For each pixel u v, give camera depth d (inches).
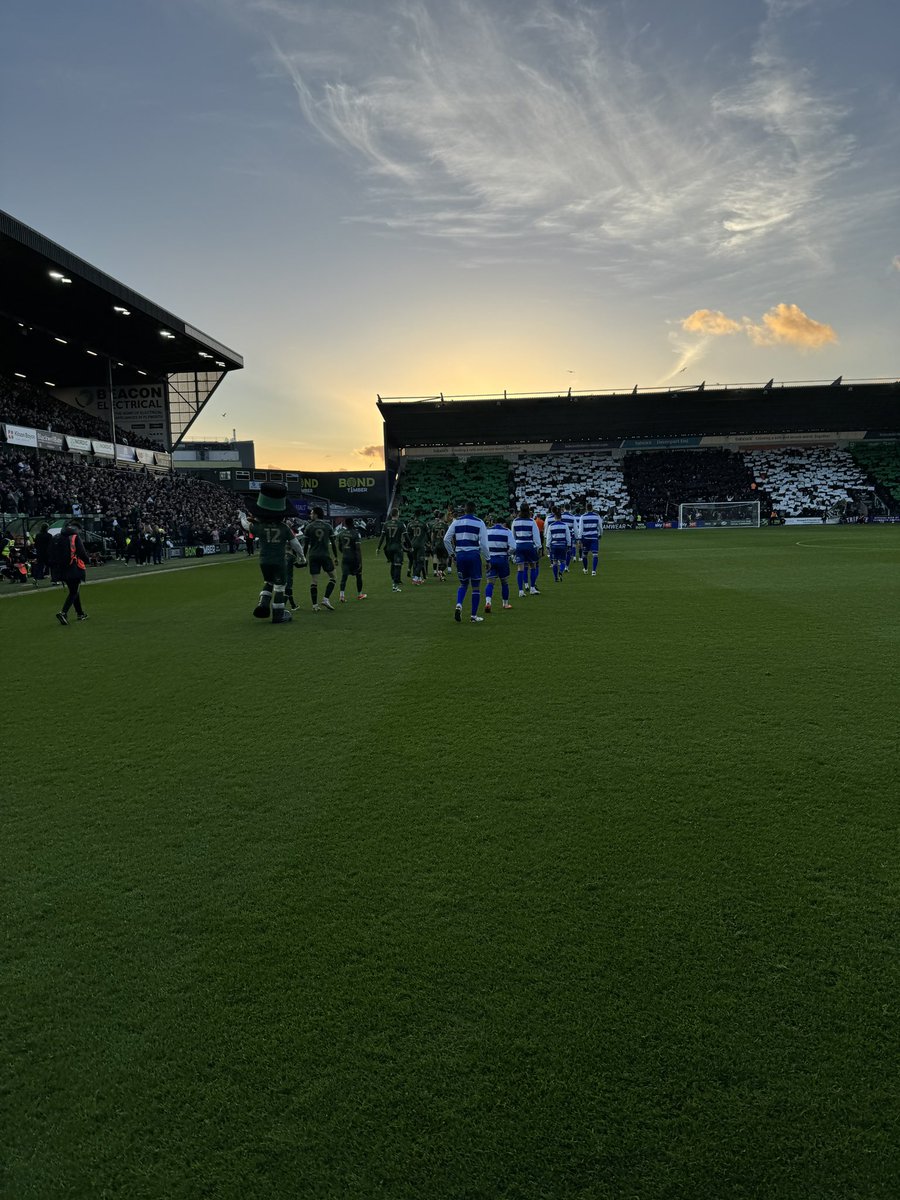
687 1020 88.6
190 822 149.9
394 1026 89.2
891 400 2100.1
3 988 98.3
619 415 2187.5
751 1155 71.1
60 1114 78.4
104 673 299.6
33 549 839.1
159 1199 68.6
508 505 2181.3
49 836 144.8
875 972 96.6
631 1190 67.8
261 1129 75.8
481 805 154.4
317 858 132.9
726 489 2197.3
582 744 192.2
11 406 1496.1
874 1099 76.8
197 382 2016.5
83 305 1403.8
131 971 101.3
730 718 212.1
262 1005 93.6
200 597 608.1
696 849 132.0
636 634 359.3
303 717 226.4
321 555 490.6
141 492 1499.8
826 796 154.3
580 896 117.0
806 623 378.3
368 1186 69.2
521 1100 78.0
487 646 339.6
